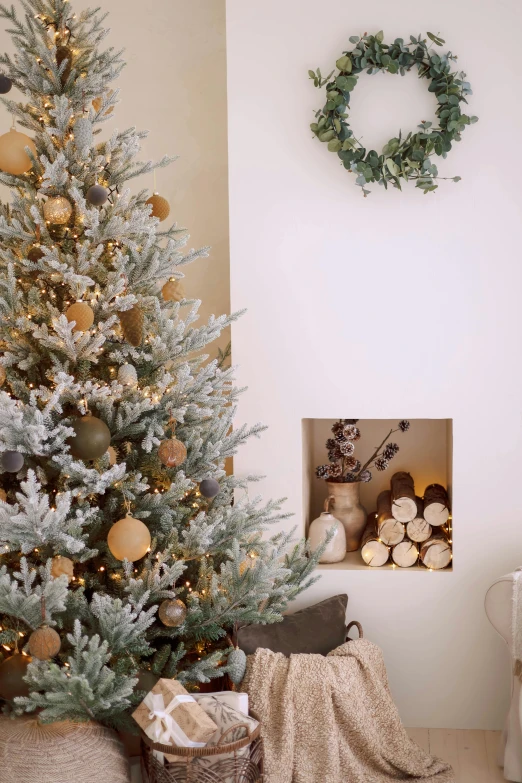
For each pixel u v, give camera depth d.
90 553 2.04
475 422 2.68
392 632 2.76
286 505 2.78
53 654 1.86
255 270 2.72
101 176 2.16
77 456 1.97
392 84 2.60
